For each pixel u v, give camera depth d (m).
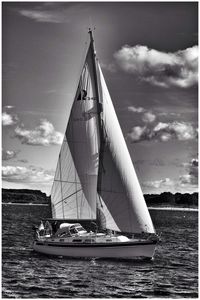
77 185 41.81
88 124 41.22
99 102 40.00
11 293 30.23
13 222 82.19
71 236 40.19
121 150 39.19
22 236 58.66
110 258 38.78
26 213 117.44
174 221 104.19
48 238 41.19
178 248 50.66
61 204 42.56
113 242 38.50
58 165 42.56
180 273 36.53
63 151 42.25
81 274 34.75
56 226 43.41
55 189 42.78
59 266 37.19
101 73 40.59
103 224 39.25
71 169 42.00
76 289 31.19
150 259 39.19
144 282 33.34
